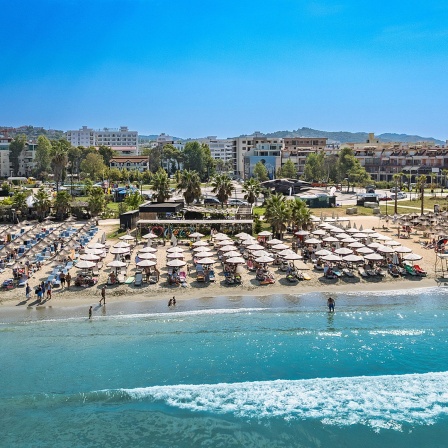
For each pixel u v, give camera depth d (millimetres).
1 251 70062
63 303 48969
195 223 83562
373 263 60062
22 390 33781
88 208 107875
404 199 141375
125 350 39375
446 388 33906
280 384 34500
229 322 44750
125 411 31625
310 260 64812
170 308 47875
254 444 28703
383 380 34938
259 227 85625
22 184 180125
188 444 28750
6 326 43625
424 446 28422
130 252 67188
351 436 29297
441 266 62188
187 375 35719
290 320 45281
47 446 28578
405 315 46500
